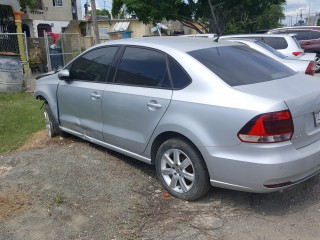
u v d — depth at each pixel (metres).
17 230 3.63
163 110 4.12
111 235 3.54
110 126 4.93
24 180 4.66
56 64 17.66
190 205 4.04
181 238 3.48
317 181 4.53
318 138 3.90
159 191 4.37
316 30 16.31
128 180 4.64
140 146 4.52
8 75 11.48
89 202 4.11
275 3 27.59
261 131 3.42
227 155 3.63
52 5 36.22
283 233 3.52
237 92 3.66
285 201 4.09
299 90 3.85
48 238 3.51
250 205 4.02
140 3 26.00
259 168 3.46
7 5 18.67
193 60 4.09
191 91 3.94
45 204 4.07
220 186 3.80
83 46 24.95
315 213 3.85
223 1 26.62
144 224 3.71
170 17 27.19
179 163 4.10
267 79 4.10
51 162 5.17
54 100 6.03
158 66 4.37
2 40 16.59
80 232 3.59
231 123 3.57
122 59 4.84
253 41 9.10
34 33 34.88
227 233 3.54
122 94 4.63
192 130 3.82
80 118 5.50
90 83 5.23
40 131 7.09
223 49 4.54
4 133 7.08
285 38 11.33
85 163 5.12
